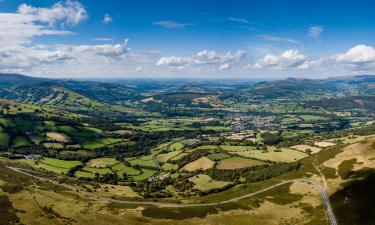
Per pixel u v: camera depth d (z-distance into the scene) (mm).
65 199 179250
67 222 146500
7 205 153000
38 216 147500
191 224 165750
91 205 176500
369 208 168125
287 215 178375
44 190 190125
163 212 177875
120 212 171375
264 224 168250
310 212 177750
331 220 165625
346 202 179625
